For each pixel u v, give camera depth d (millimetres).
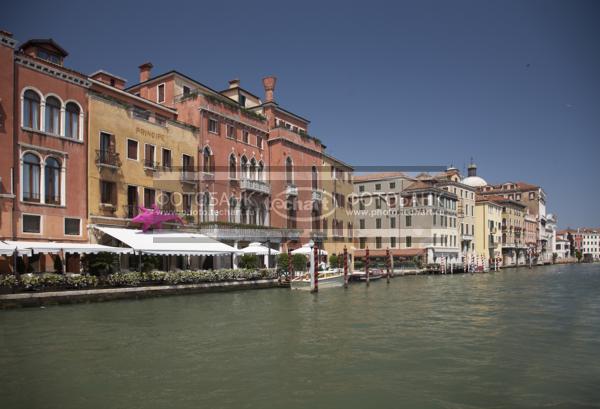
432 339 14492
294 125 45781
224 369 10836
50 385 9586
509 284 42156
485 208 79688
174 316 18453
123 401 8727
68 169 24797
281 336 14742
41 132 23594
